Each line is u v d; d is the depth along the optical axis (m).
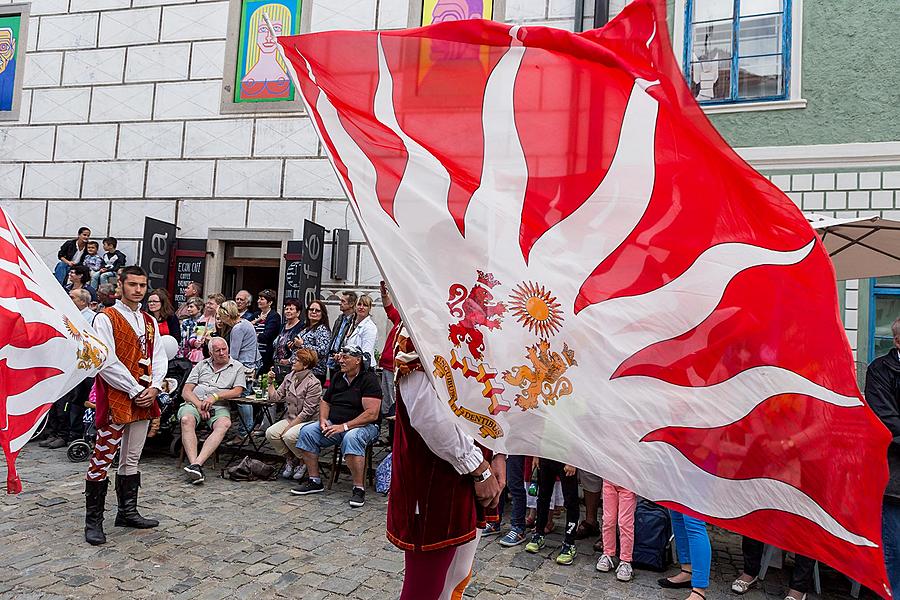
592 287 2.03
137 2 10.57
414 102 2.22
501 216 2.06
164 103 10.37
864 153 7.02
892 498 3.91
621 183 2.11
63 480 6.18
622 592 4.24
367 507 5.85
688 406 1.96
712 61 7.81
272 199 9.85
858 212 7.04
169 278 10.07
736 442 1.94
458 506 2.24
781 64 7.52
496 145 2.17
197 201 10.12
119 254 9.96
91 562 4.23
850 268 5.17
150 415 4.88
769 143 7.40
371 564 4.46
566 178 2.12
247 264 10.18
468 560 2.32
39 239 10.70
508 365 1.93
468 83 2.22
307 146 9.79
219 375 7.00
